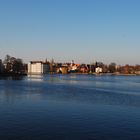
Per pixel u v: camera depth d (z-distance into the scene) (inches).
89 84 5787.4
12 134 1314.0
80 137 1282.0
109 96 3107.8
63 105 2249.0
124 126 1496.1
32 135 1301.7
